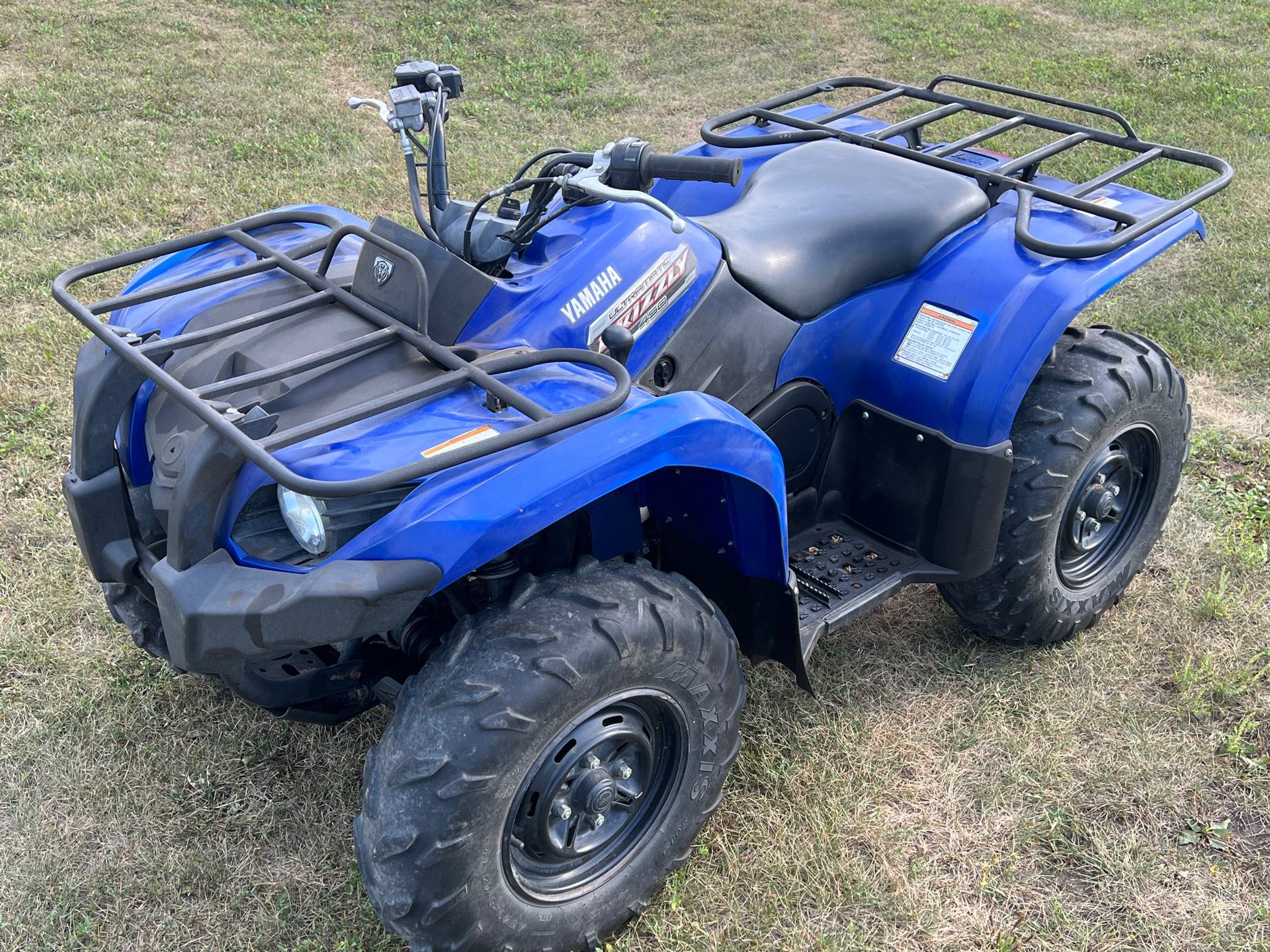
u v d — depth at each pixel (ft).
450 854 7.32
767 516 8.59
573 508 7.30
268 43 29.27
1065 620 11.39
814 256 10.09
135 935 8.69
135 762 10.11
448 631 8.18
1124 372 10.68
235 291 9.57
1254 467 14.35
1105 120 25.75
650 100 27.07
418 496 7.13
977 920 8.86
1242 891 9.10
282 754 10.25
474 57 29.22
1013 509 10.47
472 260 9.00
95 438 8.43
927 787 10.04
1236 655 11.41
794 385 10.23
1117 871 9.22
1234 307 17.78
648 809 8.80
